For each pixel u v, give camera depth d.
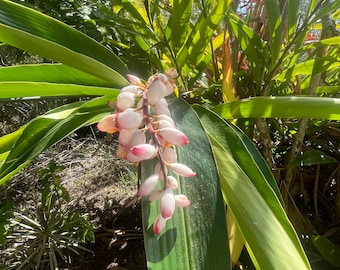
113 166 1.20
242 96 0.69
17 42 0.42
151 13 0.70
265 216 0.35
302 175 0.71
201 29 0.58
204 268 0.30
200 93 0.65
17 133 0.50
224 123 0.44
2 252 0.84
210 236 0.32
